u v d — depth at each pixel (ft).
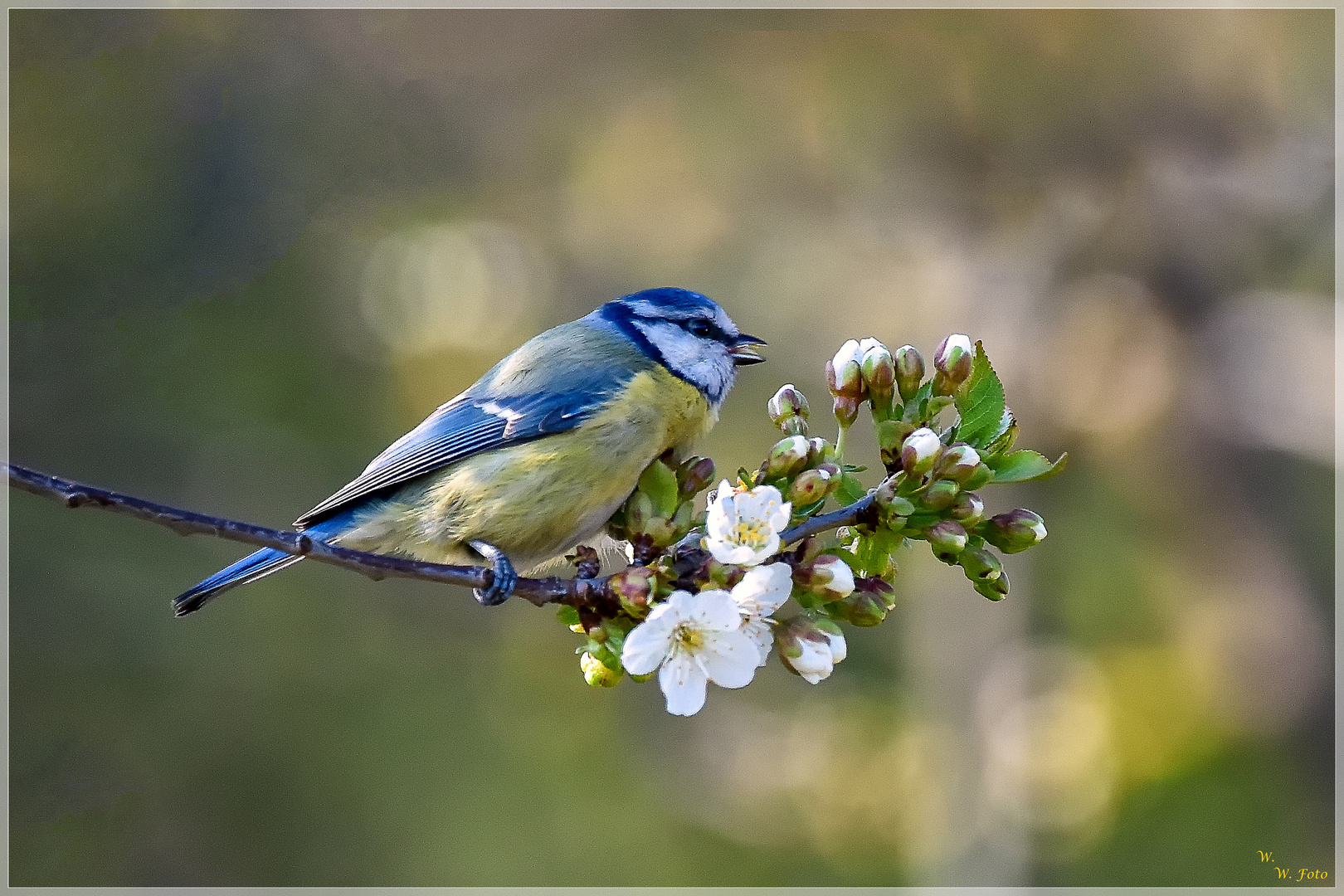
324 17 51.11
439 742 47.55
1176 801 43.32
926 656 45.80
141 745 43.52
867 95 45.55
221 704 45.32
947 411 34.06
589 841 45.98
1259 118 44.32
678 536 15.28
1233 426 45.29
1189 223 44.96
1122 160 44.62
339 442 48.91
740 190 48.78
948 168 45.44
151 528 46.03
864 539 14.90
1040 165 44.80
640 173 50.52
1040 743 44.24
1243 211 44.88
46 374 45.19
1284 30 43.37
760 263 48.19
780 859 45.62
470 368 50.06
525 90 52.54
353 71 51.62
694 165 49.55
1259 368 44.96
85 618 43.96
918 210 46.14
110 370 46.29
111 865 41.81
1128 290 45.19
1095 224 45.06
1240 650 45.47
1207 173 44.62
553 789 47.37
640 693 49.62
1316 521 46.11
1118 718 44.70
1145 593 46.06
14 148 45.55
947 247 45.88
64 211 46.29
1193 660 45.47
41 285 45.47
